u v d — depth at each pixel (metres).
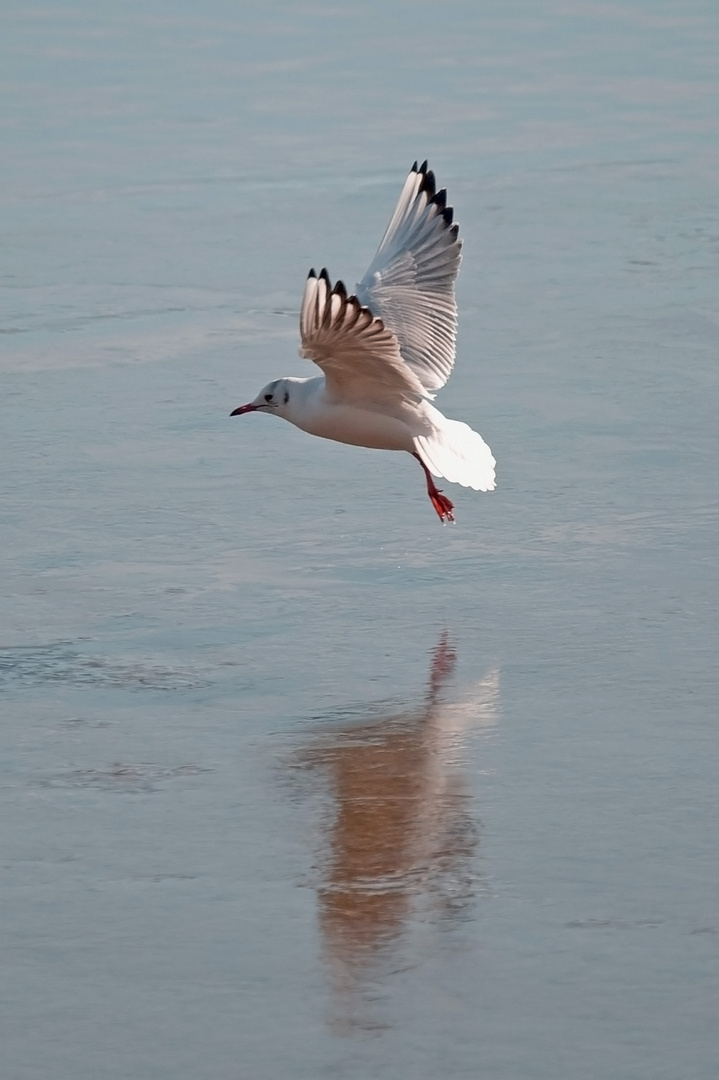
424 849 8.93
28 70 33.16
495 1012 7.54
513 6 39.09
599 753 9.95
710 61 33.09
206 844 9.05
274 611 12.24
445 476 11.40
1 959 8.05
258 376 17.64
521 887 8.53
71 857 8.96
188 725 10.49
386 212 23.34
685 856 8.77
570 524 13.74
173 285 20.69
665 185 24.48
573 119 28.91
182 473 15.12
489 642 11.61
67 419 16.47
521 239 22.16
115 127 28.81
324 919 8.31
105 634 11.90
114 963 8.01
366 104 30.25
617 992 7.66
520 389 16.98
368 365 10.89
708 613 11.96
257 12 38.72
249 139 27.89
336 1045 7.36
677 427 15.86
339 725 10.45
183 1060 7.31
